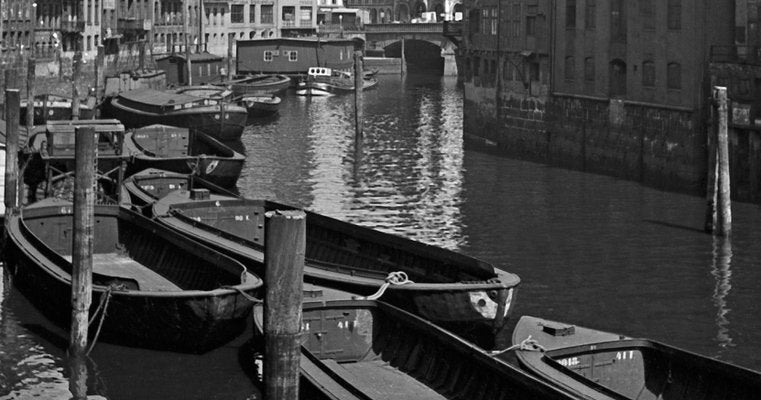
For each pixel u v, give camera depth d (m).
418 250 38.69
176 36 144.88
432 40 162.12
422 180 67.38
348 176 69.06
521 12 76.44
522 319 32.38
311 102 117.50
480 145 82.81
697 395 28.03
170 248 41.53
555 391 25.55
